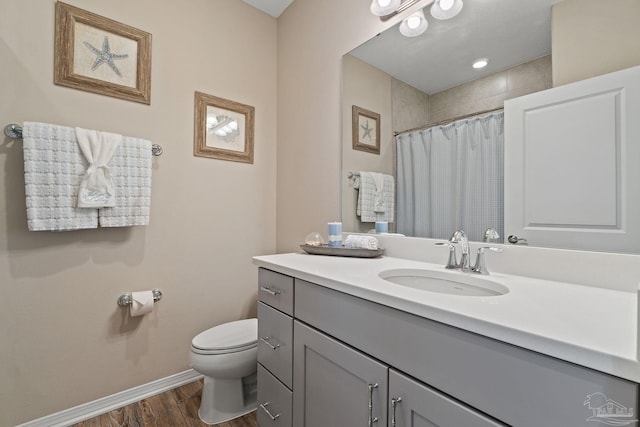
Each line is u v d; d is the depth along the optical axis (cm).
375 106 152
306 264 120
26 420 132
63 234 141
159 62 169
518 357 53
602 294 77
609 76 84
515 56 105
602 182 85
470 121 117
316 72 186
